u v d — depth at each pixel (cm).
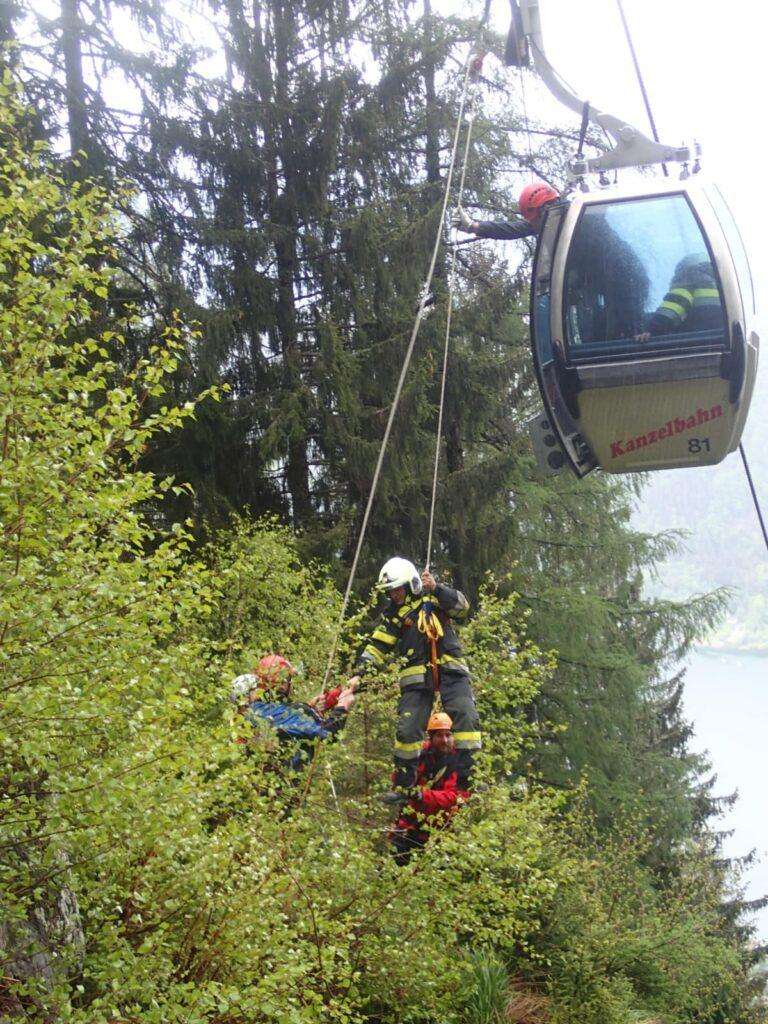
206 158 1495
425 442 1570
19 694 347
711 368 736
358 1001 511
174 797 382
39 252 458
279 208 1562
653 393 748
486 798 636
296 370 1491
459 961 648
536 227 829
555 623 1827
